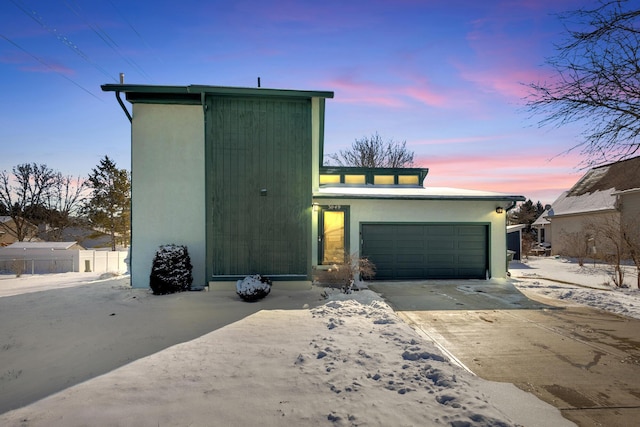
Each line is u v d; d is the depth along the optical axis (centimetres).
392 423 283
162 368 397
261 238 879
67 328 582
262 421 288
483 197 1121
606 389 371
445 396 326
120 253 2628
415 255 1134
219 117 878
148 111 942
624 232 1045
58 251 2278
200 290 877
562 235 2556
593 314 688
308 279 880
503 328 592
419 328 591
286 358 425
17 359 466
